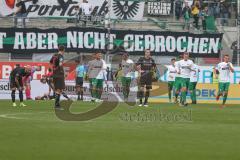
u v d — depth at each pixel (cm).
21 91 4791
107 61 6044
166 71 5916
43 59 6156
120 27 6475
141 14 6488
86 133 2744
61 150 2169
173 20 6688
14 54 6184
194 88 5666
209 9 6712
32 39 6088
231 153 2161
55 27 6212
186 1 6650
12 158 1966
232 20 6588
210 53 6288
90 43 6112
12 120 3388
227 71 5322
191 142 2472
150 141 2483
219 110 4694
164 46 6203
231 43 6544
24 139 2481
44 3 6362
